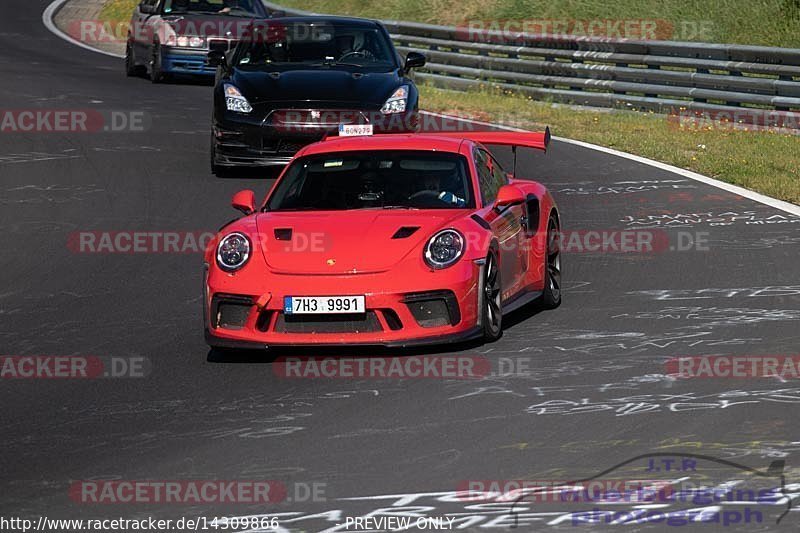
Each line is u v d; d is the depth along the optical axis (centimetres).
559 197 4947
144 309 3400
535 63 7881
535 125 6844
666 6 10681
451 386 2581
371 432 2286
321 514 1880
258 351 2939
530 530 1800
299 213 3091
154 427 2356
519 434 2250
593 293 3472
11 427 2383
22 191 5125
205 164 5703
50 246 4222
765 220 4459
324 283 2802
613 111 7294
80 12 12912
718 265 3772
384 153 3297
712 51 6819
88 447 2242
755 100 6644
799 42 9938
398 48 9031
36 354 2955
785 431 2228
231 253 2916
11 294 3616
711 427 2264
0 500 1977
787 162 5738
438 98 7844
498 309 2983
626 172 5494
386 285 2794
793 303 3272
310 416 2400
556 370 2686
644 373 2644
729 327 3028
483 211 3069
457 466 2083
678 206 4741
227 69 5594
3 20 12250
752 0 10488
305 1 12725
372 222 2977
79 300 3522
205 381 2686
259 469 2095
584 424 2300
